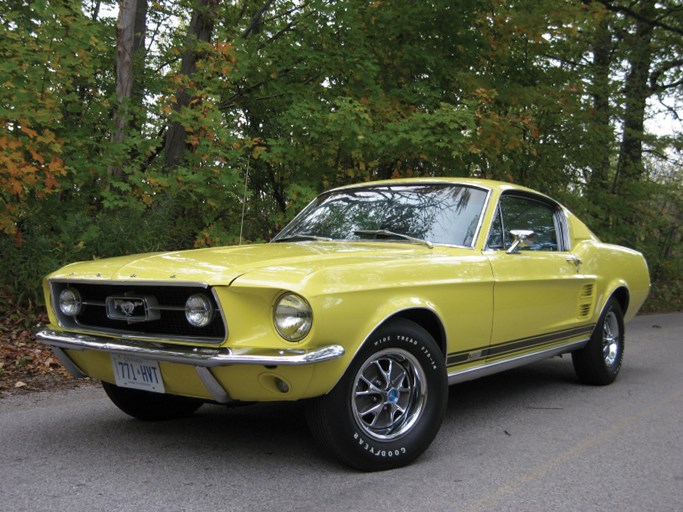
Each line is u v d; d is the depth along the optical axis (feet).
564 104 35.88
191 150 31.01
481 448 12.10
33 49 24.36
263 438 12.41
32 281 23.13
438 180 15.07
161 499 9.39
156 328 10.67
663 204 49.55
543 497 9.72
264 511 8.98
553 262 15.46
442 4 34.19
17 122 23.71
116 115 28.30
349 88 33.27
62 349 11.78
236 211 31.48
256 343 9.57
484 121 30.42
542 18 34.30
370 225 14.28
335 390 10.01
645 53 48.57
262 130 34.24
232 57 28.73
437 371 11.30
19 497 9.46
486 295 12.89
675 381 18.84
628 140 46.42
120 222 25.13
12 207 23.61
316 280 9.70
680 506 9.48
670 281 53.93
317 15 31.96
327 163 32.68
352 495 9.59
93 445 11.96
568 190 40.40
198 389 10.16
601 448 12.21
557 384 18.22
